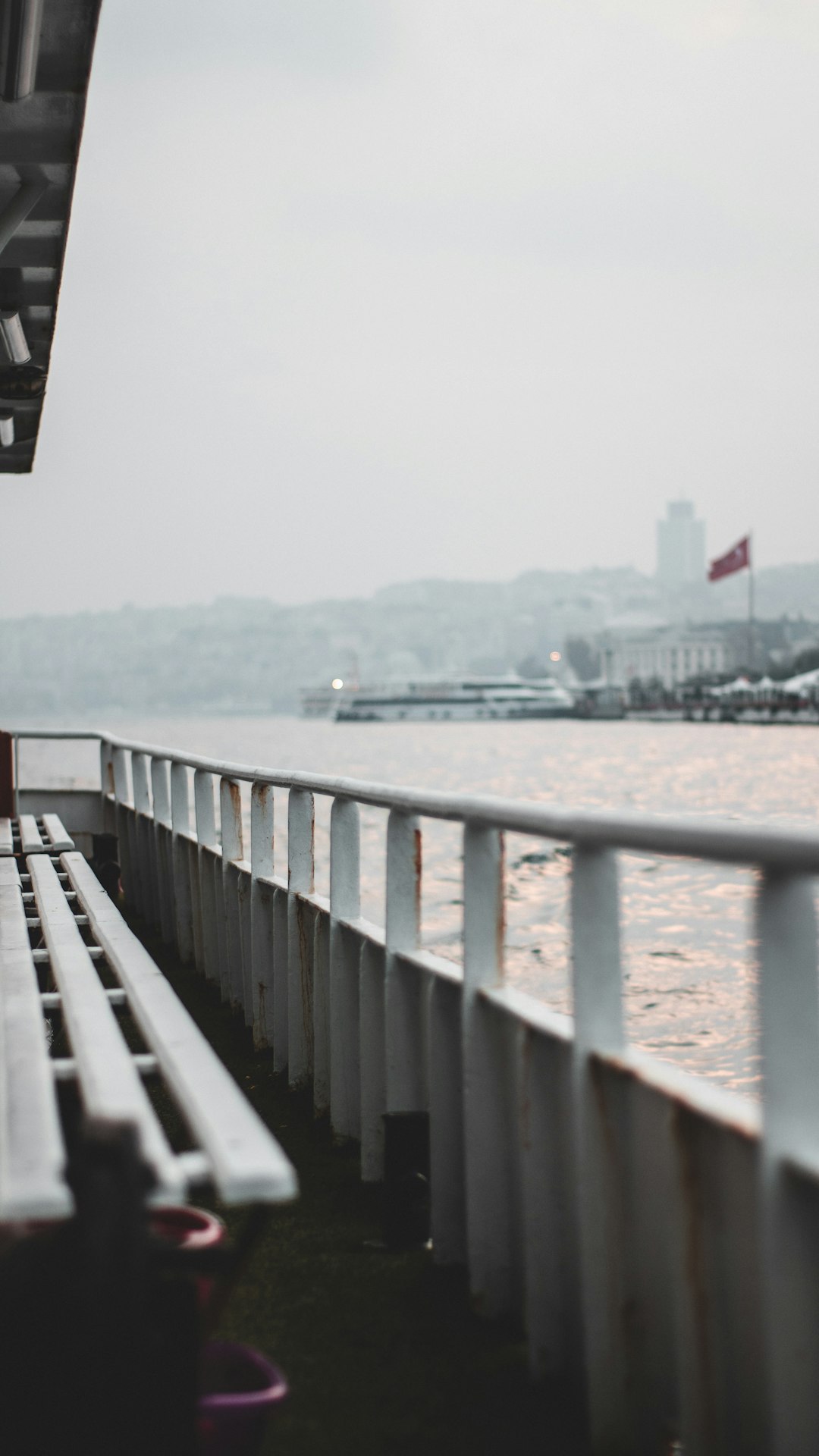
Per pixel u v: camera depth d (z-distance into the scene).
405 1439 2.67
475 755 138.25
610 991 2.58
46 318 7.15
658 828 2.19
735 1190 2.16
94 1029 2.89
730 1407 2.19
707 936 25.62
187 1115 2.30
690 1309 2.25
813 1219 1.93
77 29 4.71
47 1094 2.45
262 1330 3.18
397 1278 3.48
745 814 58.06
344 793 4.30
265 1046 5.83
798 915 1.92
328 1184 4.23
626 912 29.25
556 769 106.81
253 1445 2.38
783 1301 1.92
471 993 3.22
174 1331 2.00
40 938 6.01
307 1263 3.60
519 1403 2.80
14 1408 1.89
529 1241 2.88
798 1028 1.93
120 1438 1.88
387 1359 3.02
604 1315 2.53
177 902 8.05
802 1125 1.93
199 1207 4.09
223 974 6.82
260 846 5.88
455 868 40.94
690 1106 2.22
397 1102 3.84
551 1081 2.88
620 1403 2.52
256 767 5.71
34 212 5.84
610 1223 2.53
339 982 4.57
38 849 7.03
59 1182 2.01
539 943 24.95
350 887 4.59
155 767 8.77
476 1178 3.21
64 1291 1.89
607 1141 2.53
